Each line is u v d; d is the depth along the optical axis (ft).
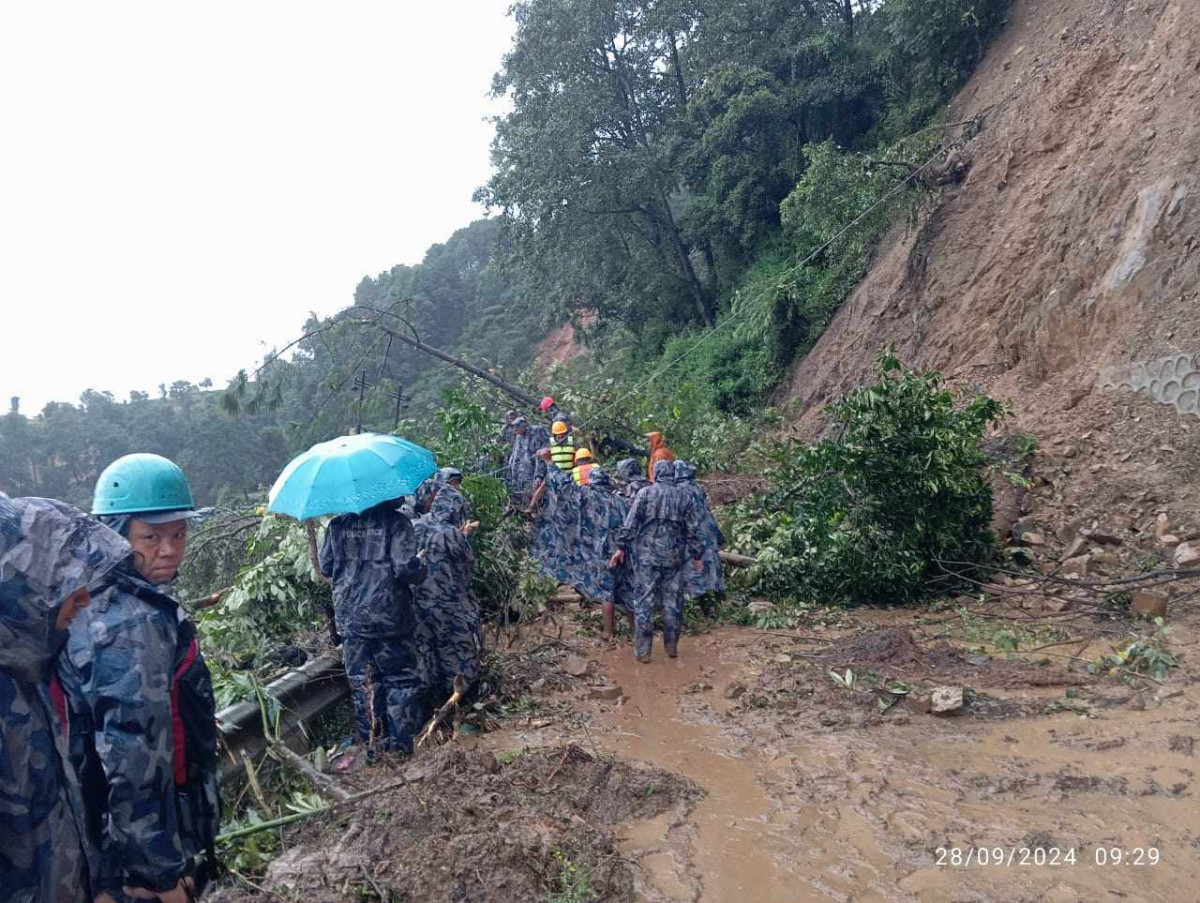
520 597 25.43
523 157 81.46
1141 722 16.37
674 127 82.43
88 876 7.63
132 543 9.22
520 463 33.58
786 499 32.42
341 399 40.60
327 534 16.80
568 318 97.60
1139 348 33.01
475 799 13.51
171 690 8.55
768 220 79.92
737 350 74.02
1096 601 23.63
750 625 25.95
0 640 6.79
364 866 11.52
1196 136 35.24
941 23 60.03
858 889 11.86
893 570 25.80
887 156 53.06
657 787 14.88
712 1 77.05
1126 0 45.11
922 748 16.28
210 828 9.32
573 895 11.64
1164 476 28.63
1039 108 46.50
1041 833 12.84
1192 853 12.07
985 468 31.91
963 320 44.04
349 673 16.83
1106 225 36.76
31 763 7.00
